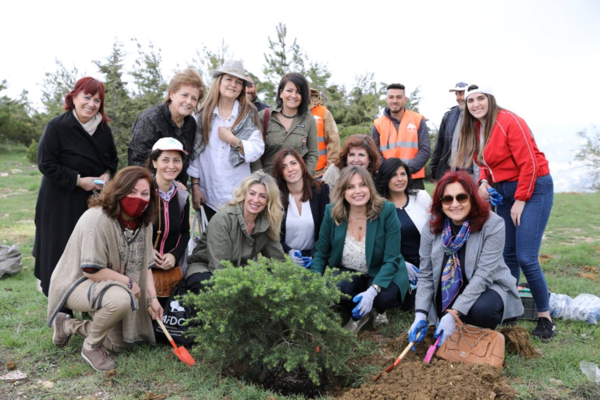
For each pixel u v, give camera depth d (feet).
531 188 15.62
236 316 12.57
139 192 13.47
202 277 15.16
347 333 12.97
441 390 11.87
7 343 14.90
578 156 81.97
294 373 12.80
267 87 49.44
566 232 36.78
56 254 15.52
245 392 12.29
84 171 15.81
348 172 15.67
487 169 16.99
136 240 14.14
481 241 14.16
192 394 12.45
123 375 13.38
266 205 15.71
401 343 14.93
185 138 17.51
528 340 14.44
